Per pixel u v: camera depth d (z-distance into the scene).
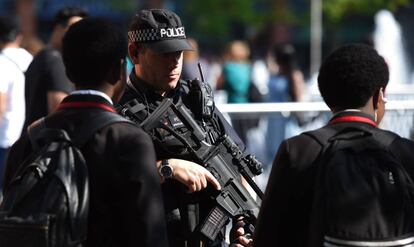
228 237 10.95
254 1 50.38
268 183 8.13
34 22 56.56
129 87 9.89
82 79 7.98
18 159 8.22
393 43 32.19
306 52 55.62
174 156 9.59
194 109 9.98
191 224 9.61
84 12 14.19
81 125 7.80
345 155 7.77
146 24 9.64
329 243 7.52
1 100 18.06
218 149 9.81
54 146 7.68
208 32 50.47
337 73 8.02
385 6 38.56
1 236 7.50
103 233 7.73
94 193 7.65
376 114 8.34
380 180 7.62
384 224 7.51
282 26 50.88
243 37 54.88
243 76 27.14
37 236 7.35
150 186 7.61
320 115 18.81
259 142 18.86
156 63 9.69
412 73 32.47
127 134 7.75
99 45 7.88
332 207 7.54
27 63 18.56
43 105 13.59
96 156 7.67
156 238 7.57
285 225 8.02
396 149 7.93
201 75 10.24
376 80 8.02
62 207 7.41
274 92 26.48
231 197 9.79
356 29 50.50
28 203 7.52
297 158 7.93
